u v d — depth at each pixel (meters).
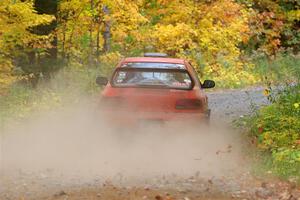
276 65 50.16
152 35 45.22
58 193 14.59
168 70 20.33
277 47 63.38
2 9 28.22
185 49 48.53
